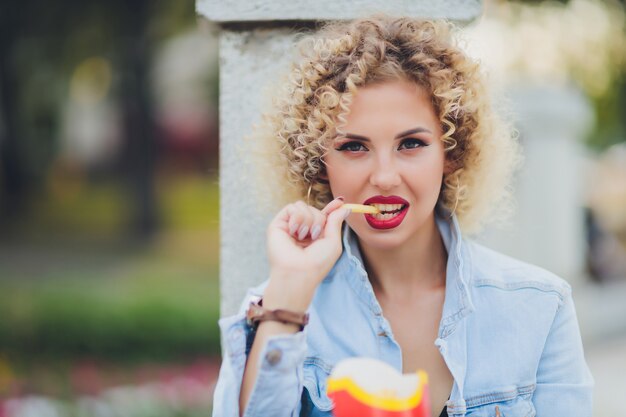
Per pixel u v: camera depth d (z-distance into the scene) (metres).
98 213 16.27
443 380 1.52
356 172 1.41
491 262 1.57
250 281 1.88
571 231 6.28
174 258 11.49
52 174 17.22
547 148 5.86
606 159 9.09
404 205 1.41
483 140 1.52
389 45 1.40
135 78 12.00
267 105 1.69
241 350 1.35
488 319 1.50
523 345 1.49
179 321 6.34
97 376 5.57
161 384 5.21
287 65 1.76
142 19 11.31
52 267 10.66
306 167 1.53
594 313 6.51
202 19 1.86
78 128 20.05
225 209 1.89
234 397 1.34
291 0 1.81
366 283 1.51
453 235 1.53
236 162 1.88
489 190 1.58
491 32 5.00
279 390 1.31
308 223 1.36
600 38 5.50
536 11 4.88
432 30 1.47
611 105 7.48
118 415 4.44
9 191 14.52
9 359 5.95
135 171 12.70
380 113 1.37
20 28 11.34
